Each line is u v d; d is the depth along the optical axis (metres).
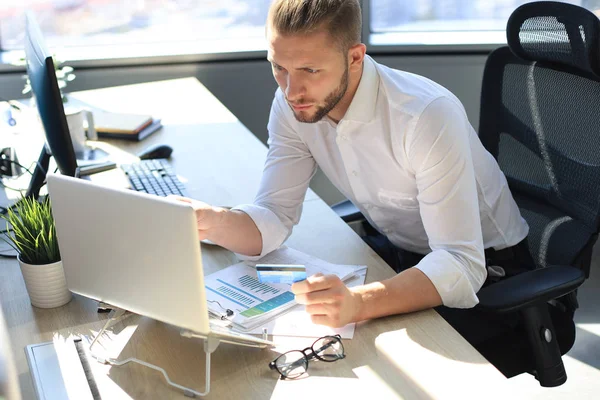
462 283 1.37
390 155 1.54
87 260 1.23
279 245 1.59
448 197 1.42
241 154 2.17
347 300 1.29
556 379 1.49
